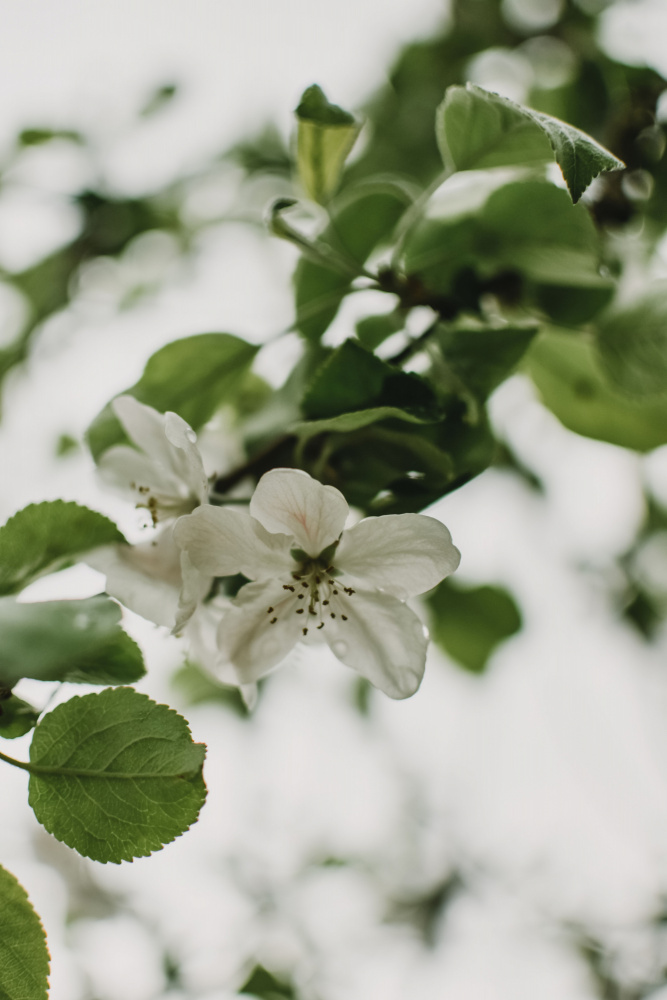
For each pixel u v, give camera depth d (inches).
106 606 13.2
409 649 13.6
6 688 12.9
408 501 14.0
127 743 12.9
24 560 13.4
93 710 12.9
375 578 13.7
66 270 20.6
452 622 17.8
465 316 14.8
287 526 13.5
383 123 19.3
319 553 13.7
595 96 17.1
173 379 14.7
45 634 13.0
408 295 14.8
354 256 15.1
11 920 13.0
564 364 15.5
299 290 15.1
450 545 13.4
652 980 24.3
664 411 15.5
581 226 14.7
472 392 14.2
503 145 14.4
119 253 20.8
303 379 14.6
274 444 14.3
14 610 13.0
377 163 18.6
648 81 17.0
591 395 15.6
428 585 13.6
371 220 15.2
